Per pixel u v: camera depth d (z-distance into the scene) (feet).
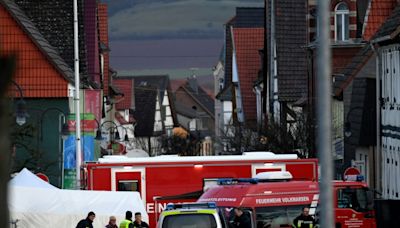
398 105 370.12
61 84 413.18
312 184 258.98
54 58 418.92
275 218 255.50
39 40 420.36
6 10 415.44
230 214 254.88
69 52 453.17
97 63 497.05
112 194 261.24
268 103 592.19
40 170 379.55
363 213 265.34
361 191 266.36
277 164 311.88
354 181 268.41
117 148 537.24
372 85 409.08
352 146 428.97
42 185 266.36
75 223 254.47
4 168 37.40
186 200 306.55
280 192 256.32
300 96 564.30
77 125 356.38
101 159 306.55
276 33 572.10
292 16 577.84
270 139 464.65
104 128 571.69
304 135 452.35
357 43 463.42
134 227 244.83
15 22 415.44
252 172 311.27
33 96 412.36
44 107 413.80
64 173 373.81
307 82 513.45
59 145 411.54
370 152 409.28
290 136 457.27
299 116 467.52
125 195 261.65
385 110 389.39
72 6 460.14
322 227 68.85
